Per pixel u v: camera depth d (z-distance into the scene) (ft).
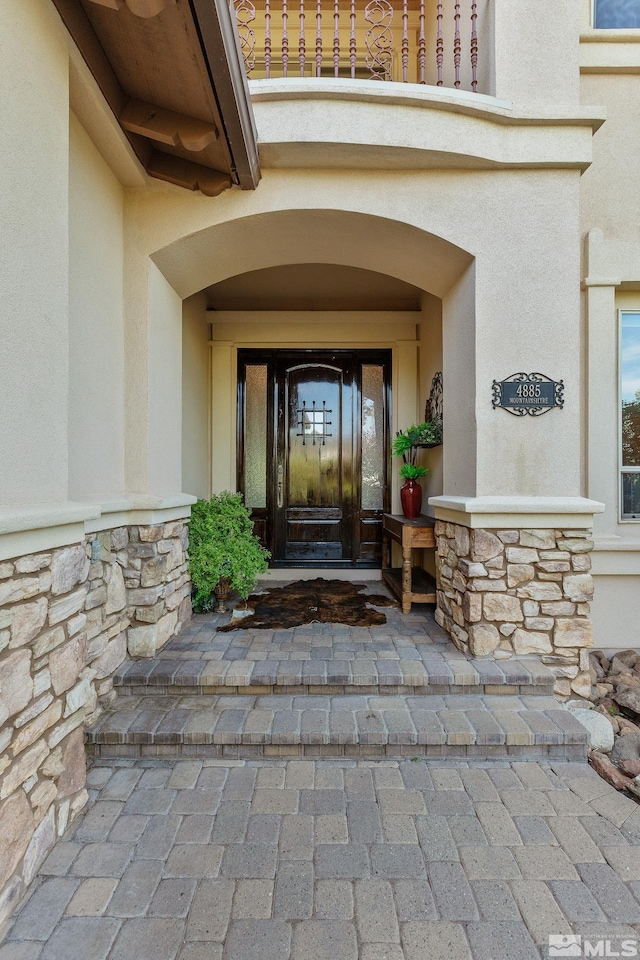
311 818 6.03
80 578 6.22
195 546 11.20
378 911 4.82
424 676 8.26
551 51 8.88
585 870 5.31
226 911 4.80
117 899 4.91
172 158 8.68
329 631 10.37
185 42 5.90
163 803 6.29
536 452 9.07
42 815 5.35
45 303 5.74
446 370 10.64
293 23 14.30
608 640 11.25
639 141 11.39
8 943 4.47
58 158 5.96
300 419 16.11
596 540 11.19
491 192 8.99
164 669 8.41
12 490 5.19
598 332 11.17
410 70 14.14
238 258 10.37
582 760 7.25
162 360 9.75
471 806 6.27
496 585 8.90
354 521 15.99
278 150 8.39
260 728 7.24
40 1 5.52
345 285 14.84
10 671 4.83
